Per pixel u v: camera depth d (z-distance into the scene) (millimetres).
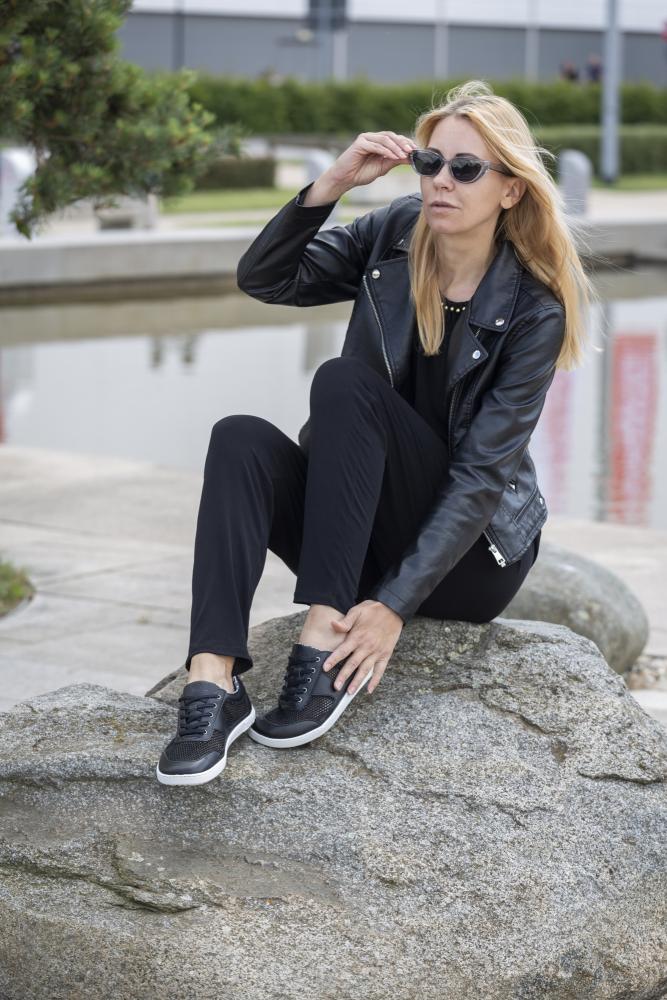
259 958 2840
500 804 3172
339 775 3207
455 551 3254
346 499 3205
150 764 3225
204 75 36125
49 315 17391
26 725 3426
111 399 12328
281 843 3086
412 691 3441
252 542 3205
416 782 3195
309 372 13672
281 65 48812
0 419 11508
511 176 3344
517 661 3490
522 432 3359
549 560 5930
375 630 3199
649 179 34781
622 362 14305
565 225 3420
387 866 3031
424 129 3396
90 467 9641
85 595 6781
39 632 6176
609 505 9172
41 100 6055
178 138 6254
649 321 16656
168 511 8531
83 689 3582
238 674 3268
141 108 6438
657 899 3166
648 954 3098
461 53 51562
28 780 3254
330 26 46719
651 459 10555
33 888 3002
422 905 2977
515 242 3438
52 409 11906
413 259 3463
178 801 3172
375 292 3553
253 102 36531
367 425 3246
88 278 19172
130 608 6578
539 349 3381
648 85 42156
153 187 6516
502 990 2920
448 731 3326
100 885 2994
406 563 3223
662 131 36344
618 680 3480
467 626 3592
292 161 36594
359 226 3742
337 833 3088
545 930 2990
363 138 3521
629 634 5832
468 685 3447
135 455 10352
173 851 3088
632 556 7727
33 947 2936
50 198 6215
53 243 18719
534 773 3250
